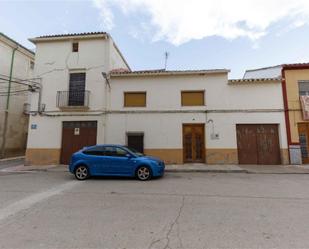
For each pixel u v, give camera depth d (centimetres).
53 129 1272
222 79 1224
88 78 1285
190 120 1212
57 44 1344
